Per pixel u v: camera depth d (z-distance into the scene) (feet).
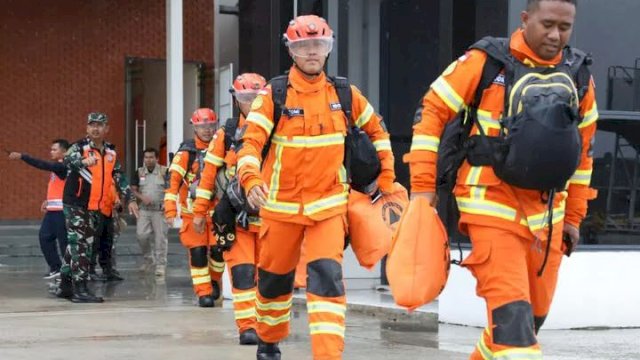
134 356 25.72
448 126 16.84
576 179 17.06
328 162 20.95
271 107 20.93
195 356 25.77
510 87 15.96
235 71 64.03
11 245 60.39
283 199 21.09
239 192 27.14
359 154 21.24
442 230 16.66
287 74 21.48
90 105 73.61
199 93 73.72
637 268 32.37
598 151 32.86
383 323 33.65
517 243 15.96
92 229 41.37
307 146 20.88
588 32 32.91
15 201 72.33
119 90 74.18
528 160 15.12
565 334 30.91
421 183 16.57
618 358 26.27
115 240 55.83
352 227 21.43
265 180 21.42
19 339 28.94
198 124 37.40
